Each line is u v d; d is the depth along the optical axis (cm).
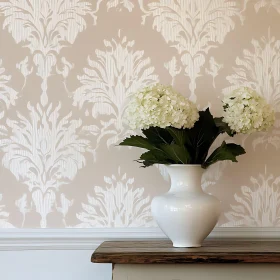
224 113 141
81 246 162
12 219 164
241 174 166
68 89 167
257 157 166
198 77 167
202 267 129
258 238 163
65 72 167
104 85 167
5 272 162
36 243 162
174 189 145
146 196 165
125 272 130
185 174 144
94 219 164
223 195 165
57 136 166
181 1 168
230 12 169
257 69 168
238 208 165
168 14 168
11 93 166
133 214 164
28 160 165
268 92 167
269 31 168
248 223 164
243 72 168
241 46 168
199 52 168
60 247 162
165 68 168
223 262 127
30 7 168
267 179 165
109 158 166
